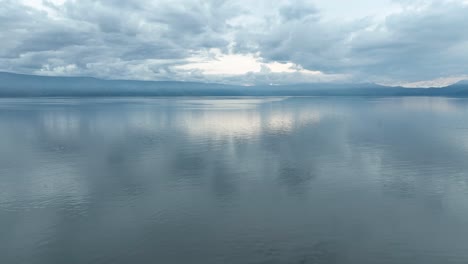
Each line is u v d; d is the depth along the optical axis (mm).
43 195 27953
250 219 22766
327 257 17938
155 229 21438
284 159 40750
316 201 26078
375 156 42094
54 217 23438
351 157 41688
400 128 71562
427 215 23250
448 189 28766
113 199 26828
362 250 18641
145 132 67062
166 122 87188
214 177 32906
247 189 29125
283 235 20391
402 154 43156
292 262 17469
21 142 54688
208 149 47719
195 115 112188
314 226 21625
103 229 21500
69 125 79938
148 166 37688
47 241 20000
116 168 36844
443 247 18938
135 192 28547
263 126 77188
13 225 22188
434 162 38406
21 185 30688
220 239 19969
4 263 17656
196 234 20641
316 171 34875
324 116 106188
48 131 68750
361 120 91000
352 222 22203
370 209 24391
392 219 22641
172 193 28219
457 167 35969
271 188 29328
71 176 33656
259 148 48344
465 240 19688
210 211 24172
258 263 17391
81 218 23219
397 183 30531
